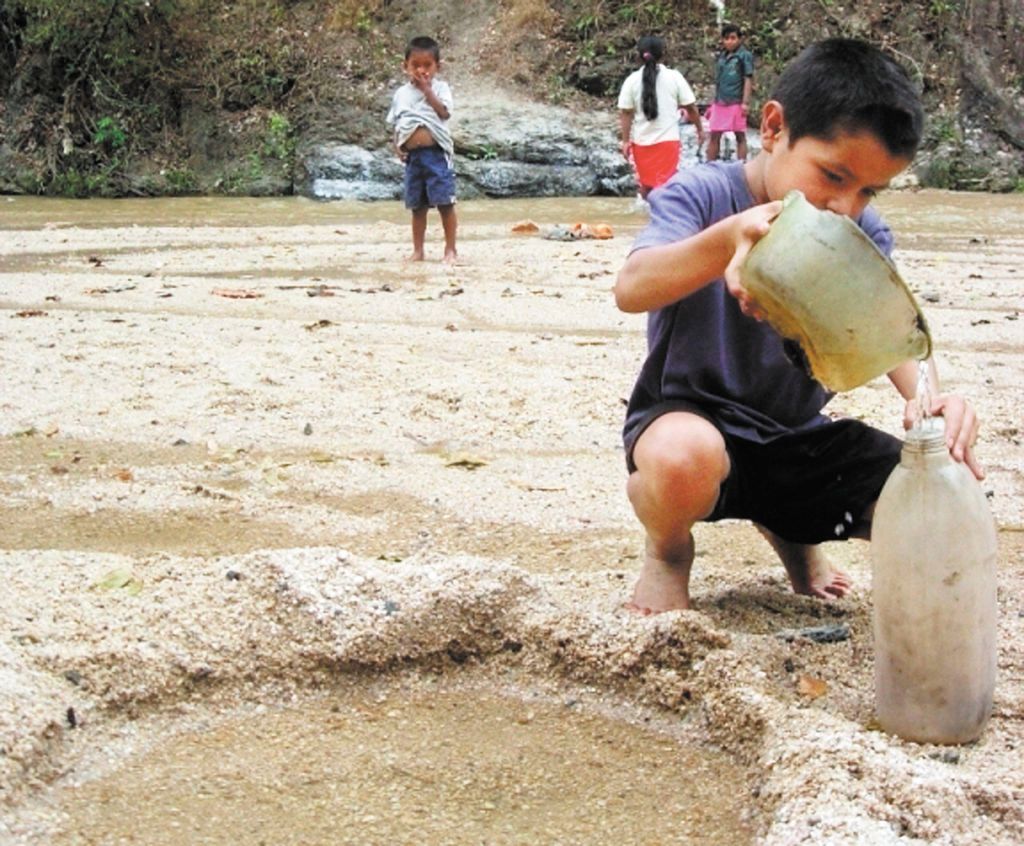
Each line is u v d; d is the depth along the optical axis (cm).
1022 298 892
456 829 233
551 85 2044
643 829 233
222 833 231
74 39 2022
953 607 247
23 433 509
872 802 219
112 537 397
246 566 313
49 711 255
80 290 893
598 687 287
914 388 297
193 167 2017
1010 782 231
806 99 278
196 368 621
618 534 402
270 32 2089
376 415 543
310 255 1124
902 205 1681
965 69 2016
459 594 303
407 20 2125
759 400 314
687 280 273
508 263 1062
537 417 542
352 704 285
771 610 330
